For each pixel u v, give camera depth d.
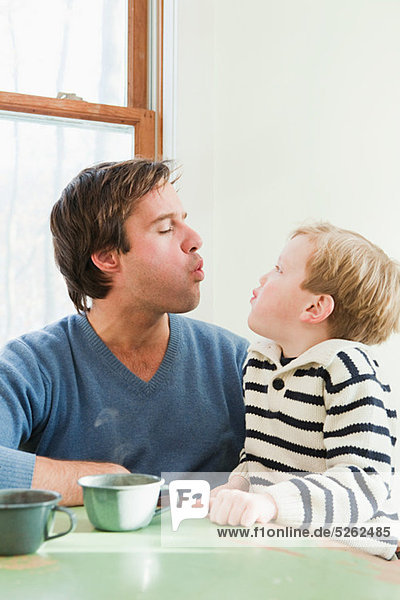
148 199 1.26
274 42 2.21
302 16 2.26
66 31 2.06
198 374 1.33
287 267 1.19
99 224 1.25
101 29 2.11
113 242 1.26
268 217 2.18
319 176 2.27
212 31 2.13
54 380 1.25
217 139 2.13
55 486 1.02
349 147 2.32
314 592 0.65
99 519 0.85
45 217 2.02
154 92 2.14
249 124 2.17
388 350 2.37
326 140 2.29
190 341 1.36
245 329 2.13
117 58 2.12
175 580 0.68
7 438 1.15
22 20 2.01
